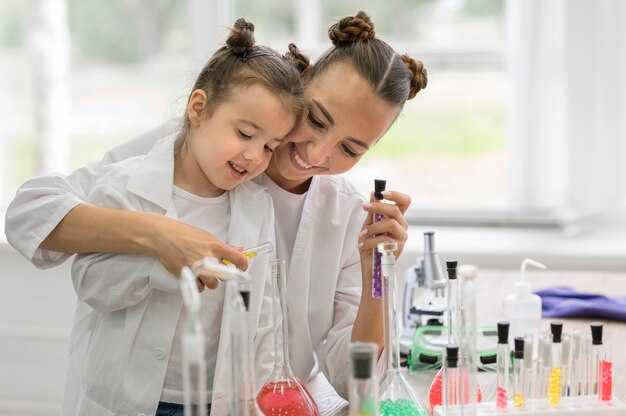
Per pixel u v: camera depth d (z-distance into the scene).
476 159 3.23
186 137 1.50
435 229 3.18
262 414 1.15
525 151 3.06
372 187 3.28
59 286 3.09
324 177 1.64
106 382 1.42
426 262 1.88
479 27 3.19
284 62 1.45
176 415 1.43
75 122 3.43
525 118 3.03
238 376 1.06
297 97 1.42
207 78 1.45
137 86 3.38
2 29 3.42
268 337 1.46
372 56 1.46
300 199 1.62
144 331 1.41
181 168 1.50
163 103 3.37
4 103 3.45
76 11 3.38
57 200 1.41
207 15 3.21
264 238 1.50
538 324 1.63
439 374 1.40
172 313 1.41
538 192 3.08
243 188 1.52
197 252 1.29
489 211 3.19
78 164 3.45
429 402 1.40
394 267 1.31
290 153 1.51
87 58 3.39
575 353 1.31
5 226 1.46
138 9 3.33
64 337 3.09
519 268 2.85
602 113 2.98
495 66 3.19
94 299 1.40
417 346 1.69
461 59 3.21
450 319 1.43
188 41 3.31
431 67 3.23
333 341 1.59
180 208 1.47
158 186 1.45
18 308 3.12
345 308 1.63
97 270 1.39
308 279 1.60
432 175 3.26
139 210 1.44
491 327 1.77
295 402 1.28
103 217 1.37
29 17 3.40
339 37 1.48
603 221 3.08
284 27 3.28
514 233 3.09
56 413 3.15
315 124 1.46
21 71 3.43
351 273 1.66
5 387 3.16
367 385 1.02
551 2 2.97
